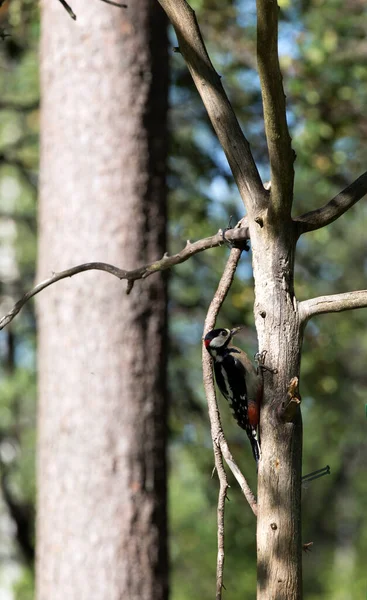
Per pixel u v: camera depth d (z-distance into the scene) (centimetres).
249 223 597
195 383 1886
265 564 552
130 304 1062
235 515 1969
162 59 1119
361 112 1762
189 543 2684
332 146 1702
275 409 567
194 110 1731
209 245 670
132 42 1098
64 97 1096
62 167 1089
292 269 589
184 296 1741
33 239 2112
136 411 1053
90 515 1038
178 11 614
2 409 2072
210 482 1928
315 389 1855
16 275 2175
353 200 611
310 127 1623
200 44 613
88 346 1056
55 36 1109
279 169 559
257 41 528
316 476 592
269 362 577
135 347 1060
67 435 1052
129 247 1070
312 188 1945
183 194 1753
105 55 1092
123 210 1074
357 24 1734
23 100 1895
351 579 3975
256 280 590
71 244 1076
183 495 2759
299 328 582
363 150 1881
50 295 1077
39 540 1071
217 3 1691
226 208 1766
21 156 1886
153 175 1093
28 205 2212
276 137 549
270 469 561
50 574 1048
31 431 2383
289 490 558
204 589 2705
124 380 1053
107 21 1095
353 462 3956
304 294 1742
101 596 1026
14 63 1917
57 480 1053
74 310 1061
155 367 1066
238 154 599
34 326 1947
